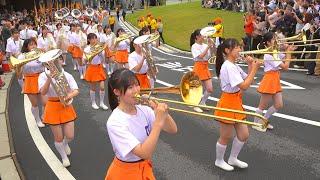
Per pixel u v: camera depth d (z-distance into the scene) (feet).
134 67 27.73
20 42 41.32
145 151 11.44
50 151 24.82
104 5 189.67
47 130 28.89
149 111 12.64
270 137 25.44
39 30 72.69
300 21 48.03
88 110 33.96
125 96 11.89
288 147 23.72
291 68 46.70
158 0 197.88
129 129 12.07
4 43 55.83
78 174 21.45
